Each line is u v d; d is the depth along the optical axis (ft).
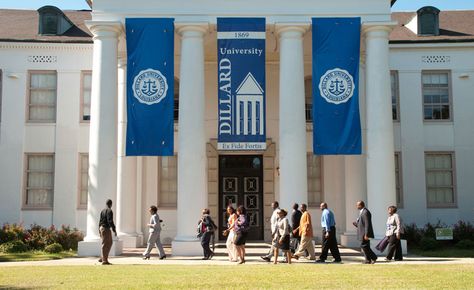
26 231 74.28
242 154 84.74
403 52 87.97
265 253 65.41
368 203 63.82
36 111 85.51
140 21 63.52
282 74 64.44
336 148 61.98
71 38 86.63
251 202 83.76
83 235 78.33
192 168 62.44
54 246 65.82
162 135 61.98
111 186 62.90
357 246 74.02
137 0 64.80
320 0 65.00
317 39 63.57
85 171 84.79
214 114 84.69
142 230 82.28
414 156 86.48
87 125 85.15
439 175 86.89
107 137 63.31
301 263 54.85
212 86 85.15
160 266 51.55
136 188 78.07
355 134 62.23
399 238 57.00
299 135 63.16
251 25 63.31
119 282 39.65
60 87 85.46
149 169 84.38
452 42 87.04
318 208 83.71
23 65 85.46
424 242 71.20
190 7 64.80
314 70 63.21
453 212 85.61
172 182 84.89
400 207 85.56
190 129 63.00
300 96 63.93
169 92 62.54
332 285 37.78
